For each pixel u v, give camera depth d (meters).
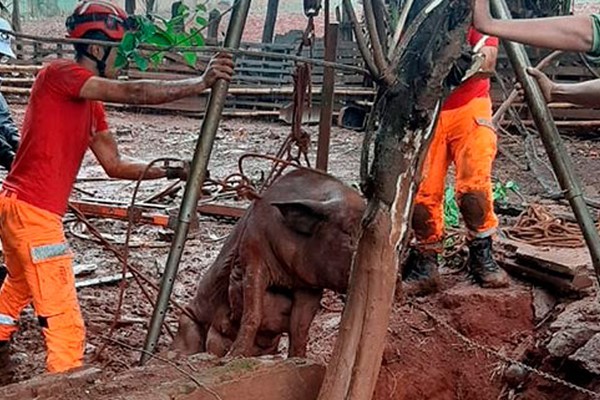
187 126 15.90
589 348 4.43
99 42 3.47
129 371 2.88
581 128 15.39
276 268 3.71
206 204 8.02
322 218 3.55
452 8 2.45
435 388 4.79
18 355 4.74
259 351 3.87
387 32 2.89
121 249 6.88
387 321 2.63
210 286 4.09
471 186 5.26
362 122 15.27
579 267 5.11
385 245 2.58
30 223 3.90
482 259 5.37
